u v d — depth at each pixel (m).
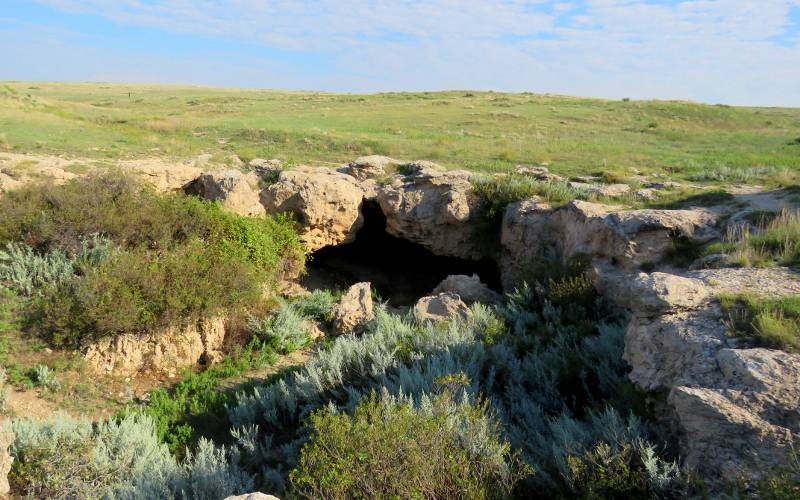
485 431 5.82
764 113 43.91
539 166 19.08
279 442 8.26
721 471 4.67
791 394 4.78
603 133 32.09
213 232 13.46
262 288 13.27
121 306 10.49
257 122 31.59
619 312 9.23
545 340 9.16
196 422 9.05
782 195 12.66
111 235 12.91
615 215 11.16
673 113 41.12
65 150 18.12
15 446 7.04
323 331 13.04
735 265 8.55
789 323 5.77
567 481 5.20
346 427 5.62
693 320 6.32
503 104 48.47
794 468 4.35
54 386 9.58
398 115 39.91
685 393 5.04
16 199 13.02
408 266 19.41
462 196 15.71
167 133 24.98
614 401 6.54
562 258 12.66
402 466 5.10
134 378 10.62
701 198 13.10
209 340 11.62
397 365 8.98
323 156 21.06
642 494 4.91
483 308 11.25
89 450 6.95
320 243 16.22
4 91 28.06
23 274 11.60
